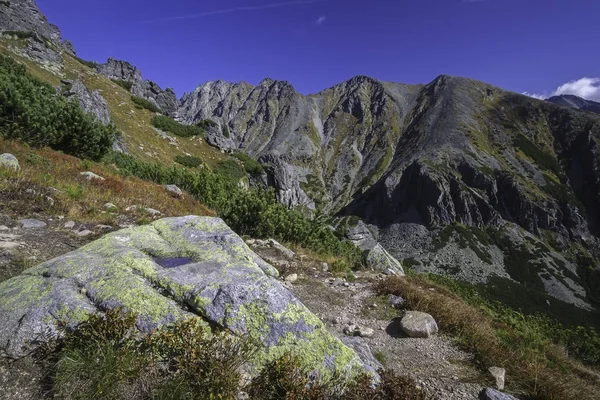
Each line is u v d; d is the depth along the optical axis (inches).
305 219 638.5
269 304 185.5
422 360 251.4
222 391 150.9
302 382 162.9
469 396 211.2
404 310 342.6
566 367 309.9
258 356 170.7
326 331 190.2
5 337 157.1
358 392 172.6
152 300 176.9
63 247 304.5
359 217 7470.5
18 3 2635.3
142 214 478.6
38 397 143.3
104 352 154.6
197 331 164.6
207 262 218.4
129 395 147.1
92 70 2536.9
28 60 1939.0
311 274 426.3
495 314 490.9
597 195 6806.1
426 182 6747.1
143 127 2053.4
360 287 398.6
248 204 573.3
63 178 518.6
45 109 705.6
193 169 1911.9
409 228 6363.2
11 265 243.6
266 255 461.7
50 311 166.7
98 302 175.3
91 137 775.1
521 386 233.0
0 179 421.4
